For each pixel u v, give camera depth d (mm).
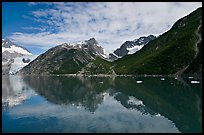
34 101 86812
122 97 93938
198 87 118250
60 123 53281
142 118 56938
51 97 98062
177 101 79375
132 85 145375
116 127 49375
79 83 178750
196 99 82250
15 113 64625
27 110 68875
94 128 48875
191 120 53594
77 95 103562
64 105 77562
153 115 59969
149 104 75812
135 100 85062
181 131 45344
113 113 63844
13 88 141000
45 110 69000
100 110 68562
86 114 63062
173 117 56906
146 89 118750
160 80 180875
